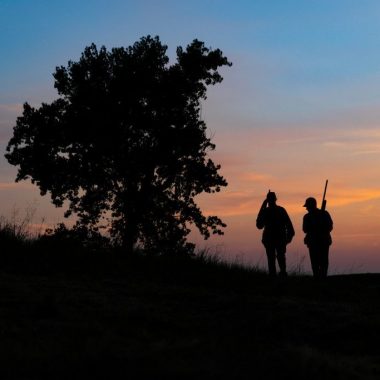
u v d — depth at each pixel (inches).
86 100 884.0
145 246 855.1
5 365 277.4
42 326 365.7
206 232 915.4
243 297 490.9
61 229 850.1
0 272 554.3
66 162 884.0
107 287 524.4
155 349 309.6
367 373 308.8
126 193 885.2
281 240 666.2
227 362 292.8
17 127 898.7
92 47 906.7
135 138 887.1
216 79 923.4
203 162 917.2
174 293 511.8
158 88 883.4
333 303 487.5
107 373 267.1
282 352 318.3
